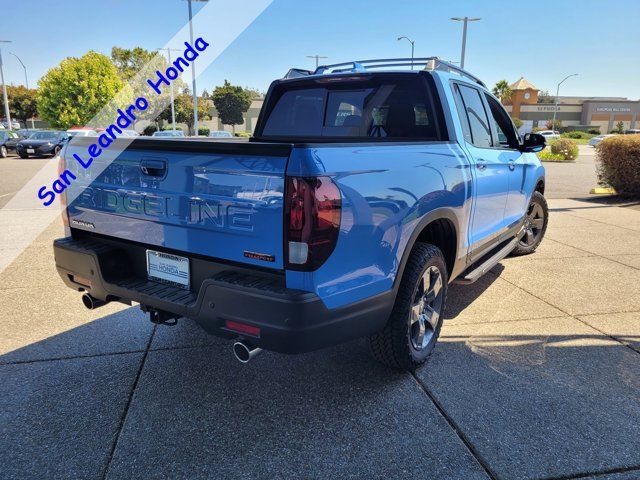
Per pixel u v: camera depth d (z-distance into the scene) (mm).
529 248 6293
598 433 2678
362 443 2584
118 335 3826
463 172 3555
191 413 2826
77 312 4273
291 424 2734
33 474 2334
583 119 99000
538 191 6363
